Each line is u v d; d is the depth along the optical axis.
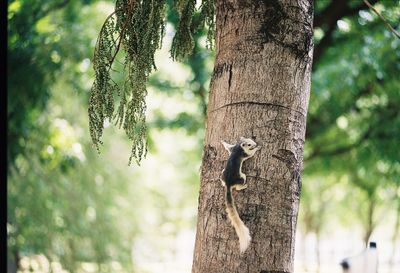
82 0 8.84
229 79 2.78
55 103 10.15
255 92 2.73
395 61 8.60
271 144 2.70
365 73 8.74
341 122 10.48
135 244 14.09
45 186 10.10
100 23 9.52
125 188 13.36
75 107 10.58
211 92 2.88
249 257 2.65
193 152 13.20
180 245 23.30
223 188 2.71
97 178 11.69
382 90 9.18
